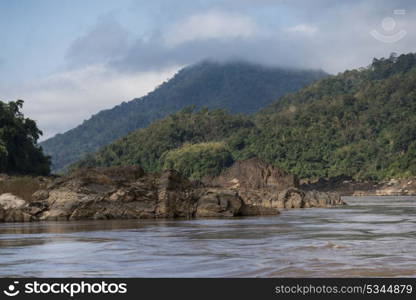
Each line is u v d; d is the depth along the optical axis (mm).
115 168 60562
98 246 29719
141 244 30391
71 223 49625
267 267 21609
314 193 91562
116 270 21828
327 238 32344
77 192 56406
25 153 128250
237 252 26156
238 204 59250
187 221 50562
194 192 60156
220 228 41125
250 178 107438
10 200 57375
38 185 64875
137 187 57844
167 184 58438
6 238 34812
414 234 34375
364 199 145750
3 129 122875
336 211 69375
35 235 36906
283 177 106938
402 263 22172
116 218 55688
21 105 134125
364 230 37781
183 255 25531
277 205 84500
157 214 56781
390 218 51875
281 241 30922
